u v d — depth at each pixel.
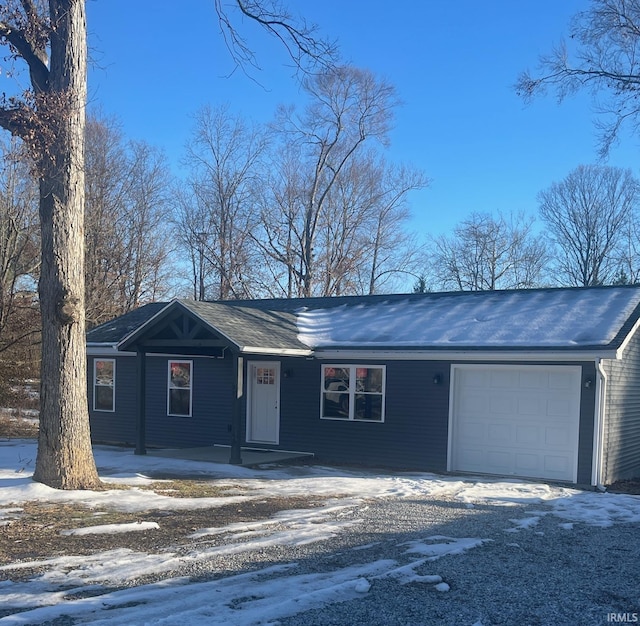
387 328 16.56
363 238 41.91
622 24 21.97
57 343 10.69
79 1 10.93
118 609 5.07
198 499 10.37
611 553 7.21
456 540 7.66
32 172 10.68
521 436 14.09
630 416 14.98
